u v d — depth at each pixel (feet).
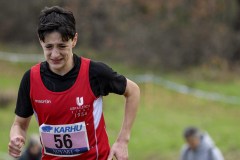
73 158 29.63
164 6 171.22
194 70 161.79
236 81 157.99
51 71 29.01
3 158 98.53
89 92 29.01
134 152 106.32
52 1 122.42
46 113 29.04
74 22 28.45
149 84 152.35
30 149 67.15
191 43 164.25
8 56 169.78
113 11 172.04
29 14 180.96
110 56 167.02
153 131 118.73
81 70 29.07
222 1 170.50
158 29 166.40
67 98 28.78
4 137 113.39
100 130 29.58
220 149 103.19
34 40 181.37
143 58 164.45
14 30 181.98
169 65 163.43
